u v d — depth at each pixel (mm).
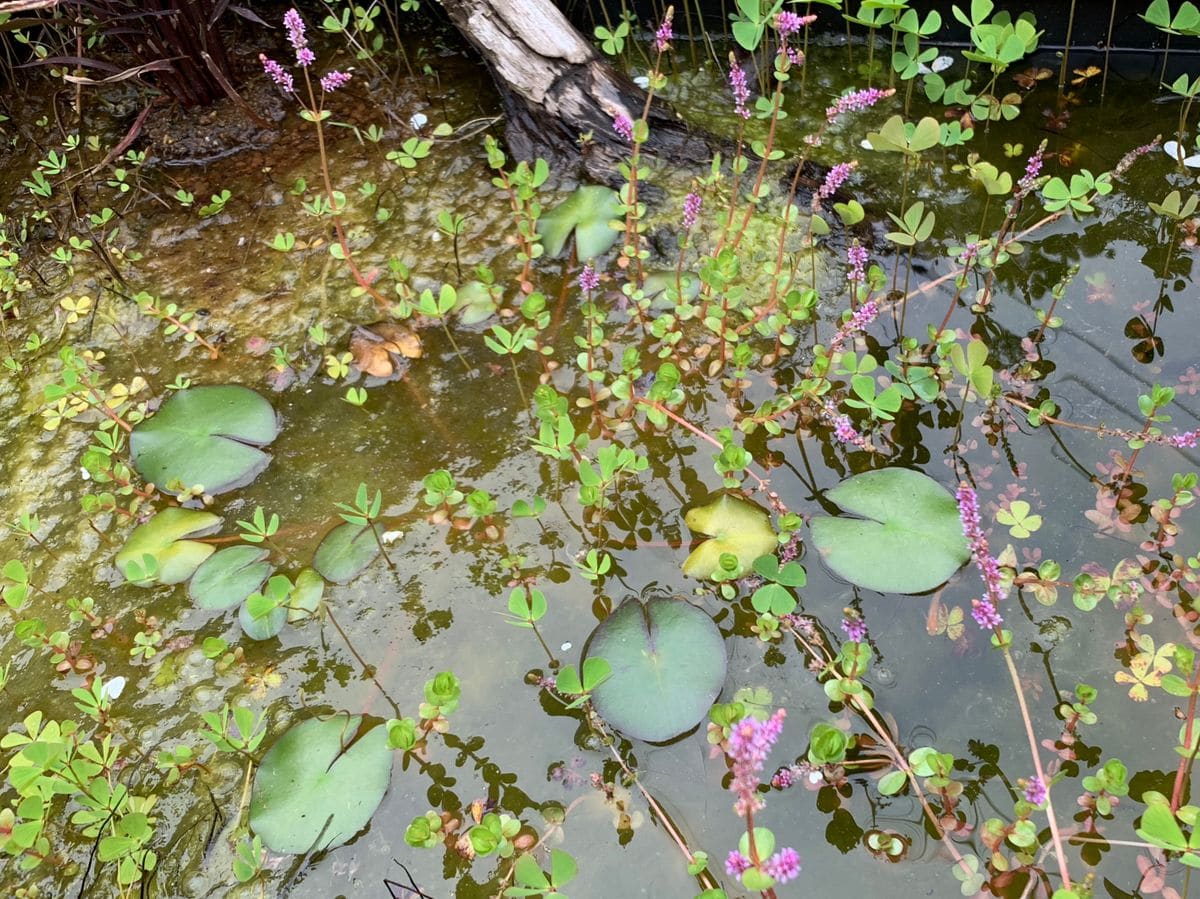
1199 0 3053
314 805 1734
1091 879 1560
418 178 2920
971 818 1678
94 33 3004
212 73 3090
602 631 1896
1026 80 3104
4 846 1719
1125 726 1762
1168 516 1999
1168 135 2873
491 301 2562
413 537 2141
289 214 2875
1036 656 1865
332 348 2545
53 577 2162
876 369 2367
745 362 2207
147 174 3031
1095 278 2521
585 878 1662
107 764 1769
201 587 2068
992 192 2318
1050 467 2143
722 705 1578
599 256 2652
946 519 2004
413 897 1658
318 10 3492
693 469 2215
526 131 2922
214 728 1739
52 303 2734
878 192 2777
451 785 1784
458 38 3365
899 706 1816
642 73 3295
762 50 3264
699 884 1644
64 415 2453
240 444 2316
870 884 1622
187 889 1695
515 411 2363
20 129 3262
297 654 1983
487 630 1988
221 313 2650
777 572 1831
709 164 2801
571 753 1808
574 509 2164
